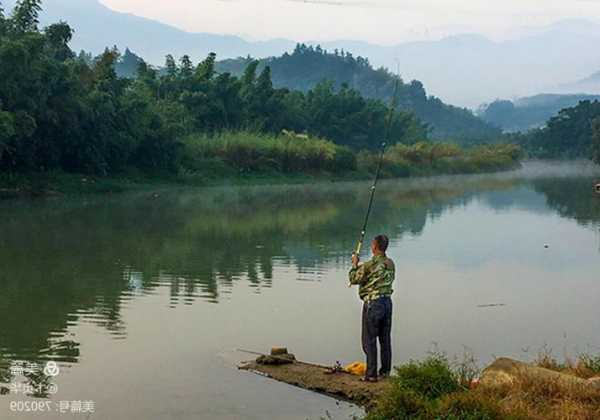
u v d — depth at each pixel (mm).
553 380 7938
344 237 23125
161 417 7801
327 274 16297
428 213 33000
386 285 9188
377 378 9031
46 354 9883
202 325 11578
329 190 48125
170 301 13227
